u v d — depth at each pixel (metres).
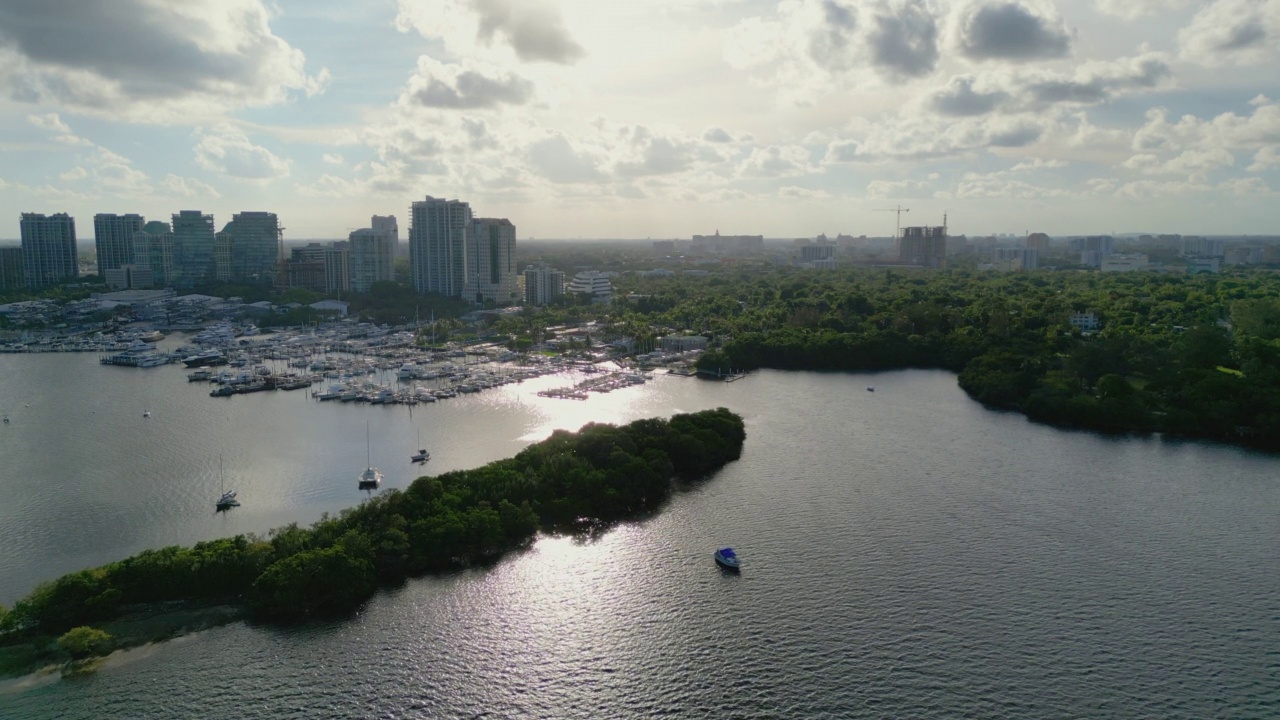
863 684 197.62
